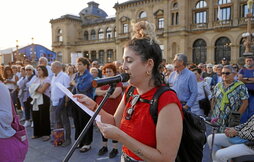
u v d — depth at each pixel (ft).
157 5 106.42
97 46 140.56
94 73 20.38
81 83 15.24
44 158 14.29
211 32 92.17
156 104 4.77
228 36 88.28
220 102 12.50
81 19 152.76
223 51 90.84
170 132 4.52
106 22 138.82
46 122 17.92
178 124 4.63
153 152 4.54
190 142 5.43
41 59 21.85
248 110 14.52
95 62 29.68
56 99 16.42
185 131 5.41
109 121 6.02
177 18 99.76
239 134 9.58
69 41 148.15
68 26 147.33
